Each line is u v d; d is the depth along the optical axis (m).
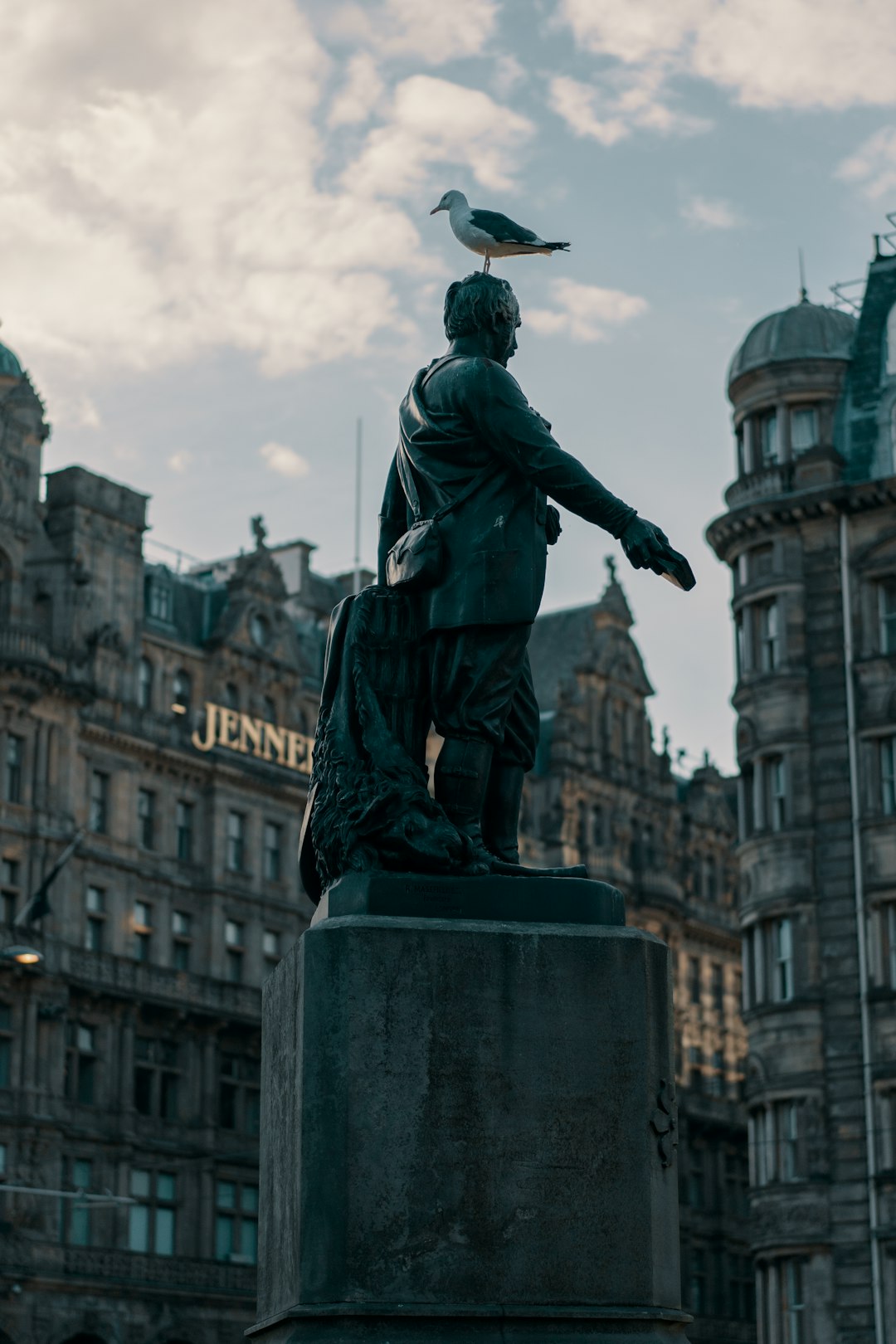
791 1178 51.66
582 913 6.95
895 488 53.94
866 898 52.28
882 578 54.38
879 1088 50.81
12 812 61.25
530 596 7.29
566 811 79.12
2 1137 58.59
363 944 6.70
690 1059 83.88
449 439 7.38
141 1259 60.94
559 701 80.56
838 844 53.22
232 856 69.56
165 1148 63.94
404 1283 6.46
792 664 54.97
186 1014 65.25
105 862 64.62
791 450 56.44
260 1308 7.15
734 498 57.06
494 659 7.27
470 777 7.24
